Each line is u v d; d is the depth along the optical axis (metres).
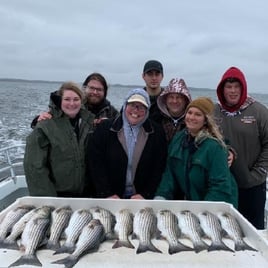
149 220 2.70
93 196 4.03
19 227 2.54
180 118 4.20
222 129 4.20
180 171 3.63
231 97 4.12
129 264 2.14
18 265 2.12
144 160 3.75
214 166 3.43
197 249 2.36
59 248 2.35
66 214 2.73
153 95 4.99
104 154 3.82
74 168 3.81
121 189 3.82
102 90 4.98
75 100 3.82
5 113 24.33
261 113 4.14
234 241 2.50
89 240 2.37
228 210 2.92
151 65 4.93
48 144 3.77
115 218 2.77
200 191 3.56
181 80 4.18
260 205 4.29
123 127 3.79
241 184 4.23
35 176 3.68
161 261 2.18
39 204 2.95
